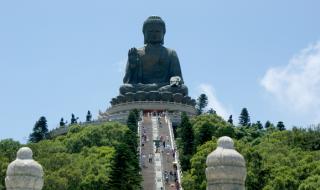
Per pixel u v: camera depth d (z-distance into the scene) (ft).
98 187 379.76
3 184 324.19
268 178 344.28
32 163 114.93
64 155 410.93
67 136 567.18
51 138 635.25
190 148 446.19
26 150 116.88
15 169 114.11
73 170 381.40
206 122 492.54
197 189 354.13
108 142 535.19
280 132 481.87
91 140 536.42
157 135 540.11
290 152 414.21
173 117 606.55
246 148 352.49
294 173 353.51
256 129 618.85
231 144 112.37
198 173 361.92
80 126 590.96
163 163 456.45
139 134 538.06
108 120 638.53
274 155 399.03
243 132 568.00
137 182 350.64
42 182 116.26
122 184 327.88
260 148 431.84
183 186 366.43
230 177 109.40
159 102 647.15
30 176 114.11
